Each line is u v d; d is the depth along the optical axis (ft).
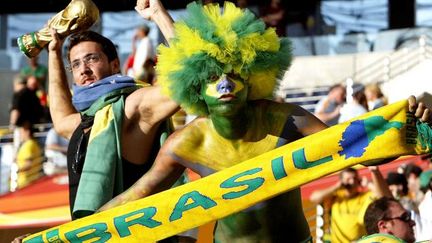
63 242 22.33
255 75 20.76
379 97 58.80
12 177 62.23
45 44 27.25
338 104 59.00
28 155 63.21
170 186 21.98
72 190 25.68
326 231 44.57
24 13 83.76
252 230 21.38
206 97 20.59
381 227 30.12
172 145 21.36
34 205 53.11
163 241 25.35
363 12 79.30
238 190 20.92
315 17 79.82
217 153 21.12
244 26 20.54
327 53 79.41
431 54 67.72
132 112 24.86
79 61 26.13
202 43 20.36
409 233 30.22
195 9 20.79
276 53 20.83
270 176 20.76
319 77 76.33
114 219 21.79
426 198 39.19
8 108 80.02
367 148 20.52
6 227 51.01
